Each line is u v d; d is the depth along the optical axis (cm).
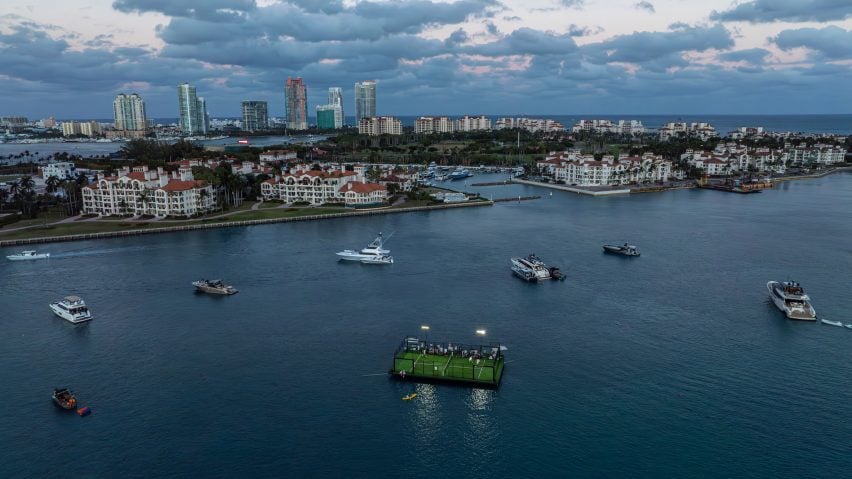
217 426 10044
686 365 12162
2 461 9112
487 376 11594
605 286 17538
